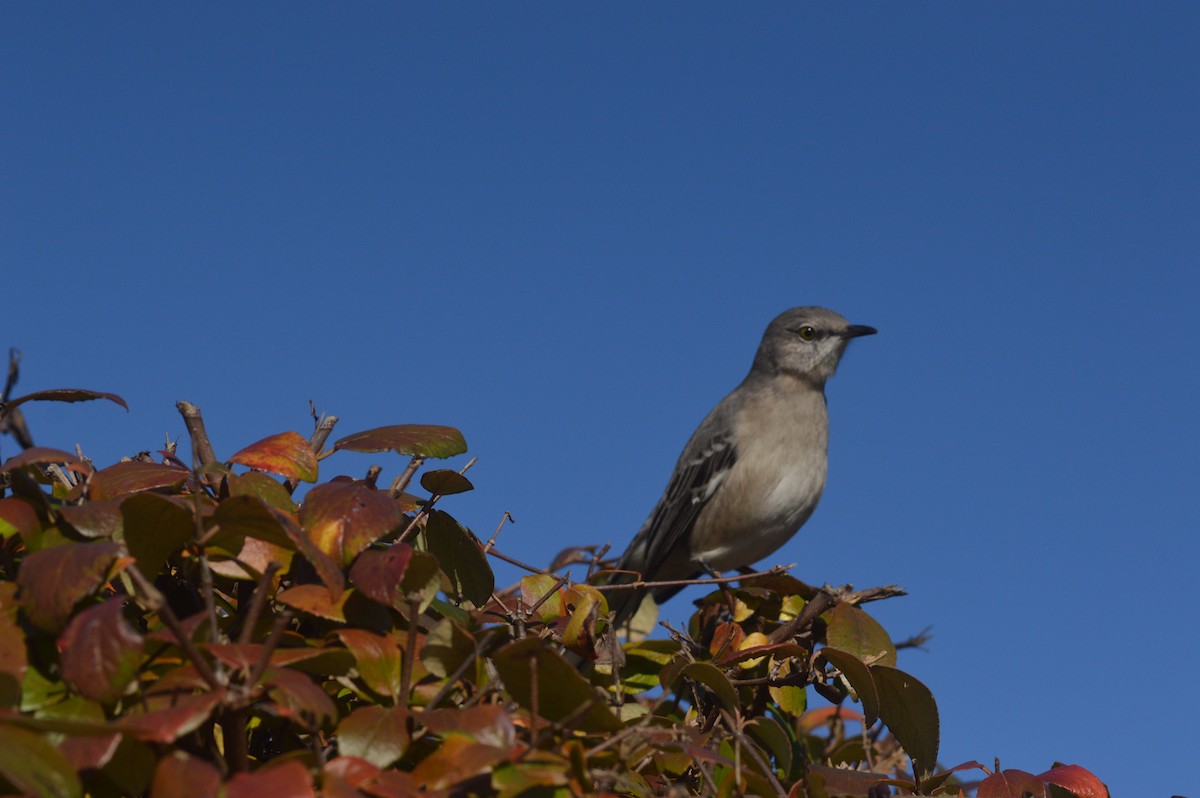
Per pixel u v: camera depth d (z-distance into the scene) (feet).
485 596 13.34
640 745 9.71
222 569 10.07
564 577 14.14
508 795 8.13
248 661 8.07
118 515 9.28
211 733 8.85
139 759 8.10
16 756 6.57
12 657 8.05
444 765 8.12
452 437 12.24
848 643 13.84
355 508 10.12
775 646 13.51
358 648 9.20
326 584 9.20
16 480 9.70
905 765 15.52
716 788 10.92
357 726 8.31
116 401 11.87
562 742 8.97
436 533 13.05
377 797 7.86
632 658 14.75
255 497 9.02
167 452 12.83
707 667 11.66
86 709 8.10
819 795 10.11
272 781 7.08
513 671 9.34
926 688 12.17
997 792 11.16
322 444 13.41
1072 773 11.47
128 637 7.68
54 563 8.17
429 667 9.62
